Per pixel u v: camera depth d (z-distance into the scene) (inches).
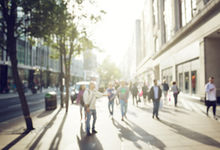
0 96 943.7
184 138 200.1
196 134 214.4
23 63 1434.5
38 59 1742.1
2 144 196.7
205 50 468.1
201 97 482.9
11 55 258.7
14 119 357.4
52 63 2140.7
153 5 1212.5
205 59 467.2
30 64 1562.5
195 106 449.7
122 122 293.1
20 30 274.7
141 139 201.3
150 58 1315.2
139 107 477.1
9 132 249.1
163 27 930.7
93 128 236.4
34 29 255.9
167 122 284.0
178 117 321.7
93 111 236.8
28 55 1528.1
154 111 316.5
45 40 293.1
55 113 403.2
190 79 590.6
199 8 493.0
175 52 722.8
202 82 478.9
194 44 530.3
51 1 244.7
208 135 209.3
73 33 430.0
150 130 238.8
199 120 291.7
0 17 279.4
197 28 506.3
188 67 608.7
